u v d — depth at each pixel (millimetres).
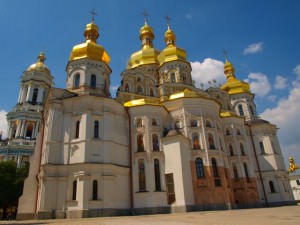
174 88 54688
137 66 63219
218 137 43812
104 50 46344
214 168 41094
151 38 71000
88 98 37812
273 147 56219
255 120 60156
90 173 33781
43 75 72188
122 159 38875
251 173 48656
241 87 67125
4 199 47281
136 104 43375
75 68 43938
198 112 43781
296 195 91688
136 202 37094
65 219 30031
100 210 32594
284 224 12844
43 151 37938
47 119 38219
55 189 33312
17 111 66188
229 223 14867
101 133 36969
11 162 51688
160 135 41656
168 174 39062
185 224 15273
